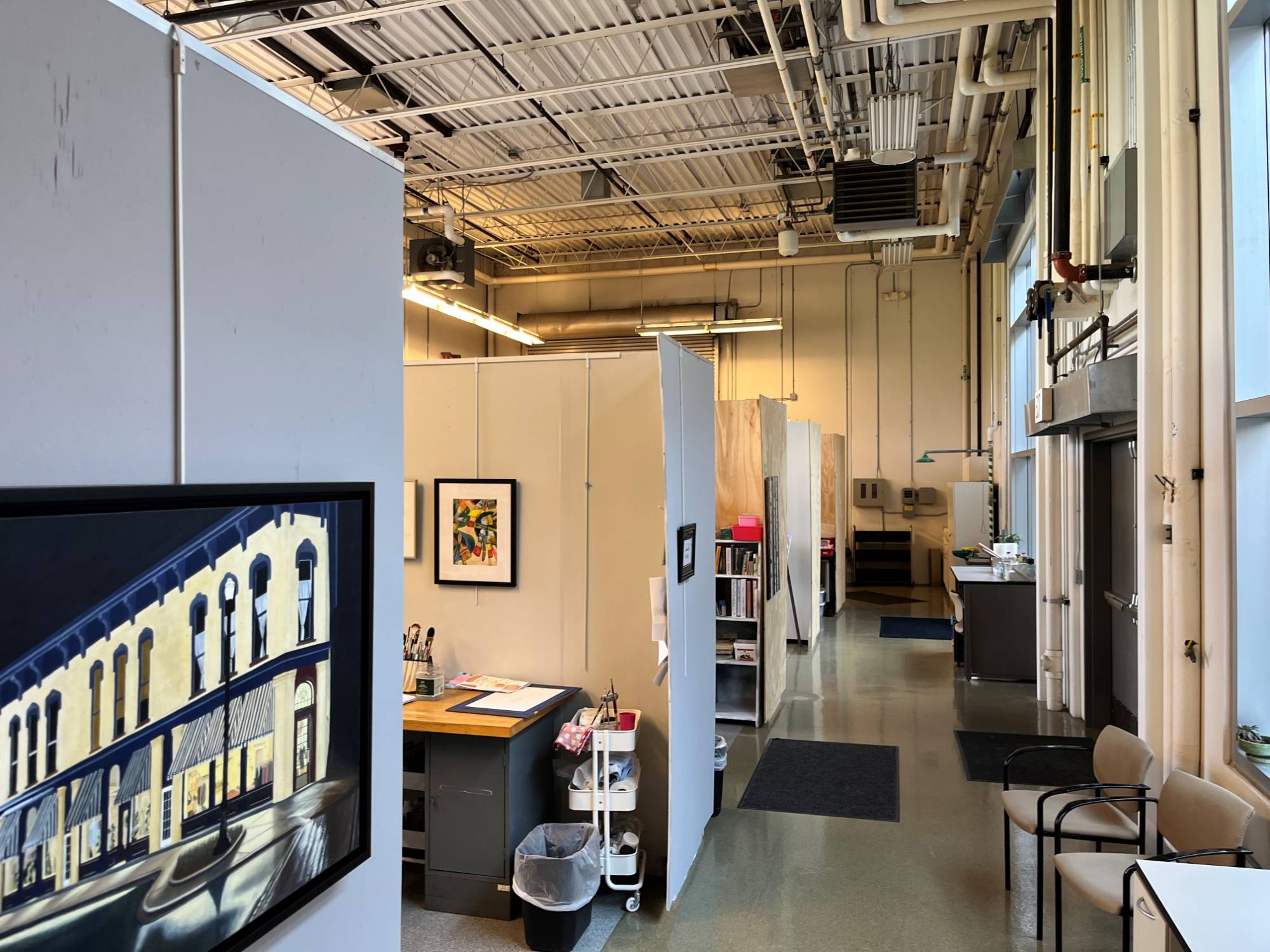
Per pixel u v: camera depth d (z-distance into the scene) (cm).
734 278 1466
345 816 189
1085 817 350
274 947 175
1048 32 562
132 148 140
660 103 816
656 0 638
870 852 425
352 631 191
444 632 445
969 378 1352
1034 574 814
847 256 1399
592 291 1515
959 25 504
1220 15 308
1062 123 454
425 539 448
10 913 114
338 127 194
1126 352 479
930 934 345
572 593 428
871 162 670
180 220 149
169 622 141
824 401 1442
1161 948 239
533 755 389
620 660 422
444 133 885
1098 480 624
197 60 154
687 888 388
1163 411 363
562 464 430
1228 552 311
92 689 127
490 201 1178
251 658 159
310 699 177
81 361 131
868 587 1434
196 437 154
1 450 119
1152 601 371
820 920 357
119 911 131
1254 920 201
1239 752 307
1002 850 426
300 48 711
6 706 114
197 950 147
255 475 169
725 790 517
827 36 671
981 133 920
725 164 1033
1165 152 346
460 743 368
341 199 196
